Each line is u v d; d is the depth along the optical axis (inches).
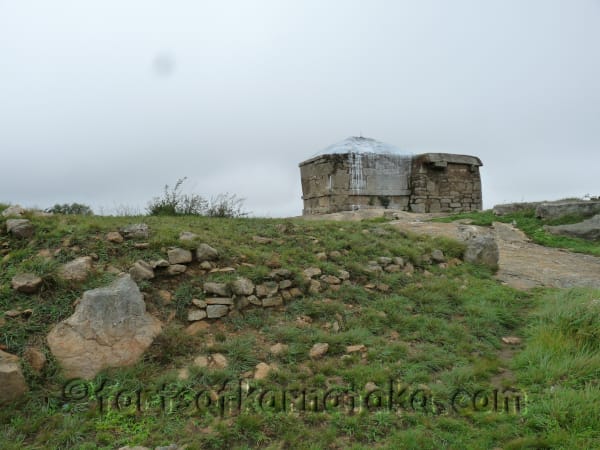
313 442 138.5
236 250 253.8
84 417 144.4
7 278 195.9
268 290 228.7
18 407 146.1
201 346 189.0
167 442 134.2
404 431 144.5
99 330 171.2
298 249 281.9
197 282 221.1
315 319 223.6
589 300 234.1
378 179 733.3
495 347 212.7
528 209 584.1
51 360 163.2
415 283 280.2
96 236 236.4
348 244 308.5
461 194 781.9
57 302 186.9
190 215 426.3
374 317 227.0
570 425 145.2
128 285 186.9
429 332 218.8
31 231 234.8
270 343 196.9
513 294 284.5
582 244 458.9
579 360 181.9
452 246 352.8
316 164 741.9
